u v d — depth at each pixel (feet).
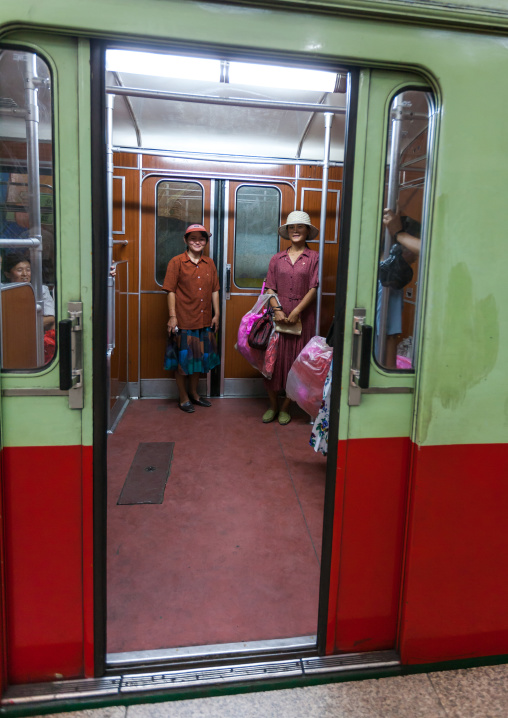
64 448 5.46
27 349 5.40
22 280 5.33
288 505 9.98
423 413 5.83
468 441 6.01
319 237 14.99
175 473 11.20
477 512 6.18
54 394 5.35
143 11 4.86
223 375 16.80
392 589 6.34
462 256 5.69
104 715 5.59
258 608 7.17
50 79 4.96
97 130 5.09
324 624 6.27
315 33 5.12
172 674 5.98
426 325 5.74
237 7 4.99
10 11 4.69
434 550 6.14
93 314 5.33
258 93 11.71
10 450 5.38
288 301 14.10
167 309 16.03
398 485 6.12
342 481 5.98
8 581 5.59
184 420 14.55
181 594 7.41
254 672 6.07
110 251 12.44
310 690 6.02
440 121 5.45
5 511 5.47
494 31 5.40
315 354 11.26
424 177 5.73
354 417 5.89
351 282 5.66
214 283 15.19
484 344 5.87
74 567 5.67
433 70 5.35
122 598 7.29
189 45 5.00
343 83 10.85
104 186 5.21
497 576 6.39
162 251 15.78
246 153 15.55
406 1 5.13
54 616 5.74
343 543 6.11
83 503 5.55
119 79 11.13
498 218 5.71
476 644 6.49
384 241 5.81
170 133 14.37
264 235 16.17
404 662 6.31
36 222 5.31
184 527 9.12
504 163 5.63
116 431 13.56
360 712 5.75
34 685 5.80
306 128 13.97
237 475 11.21
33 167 5.25
